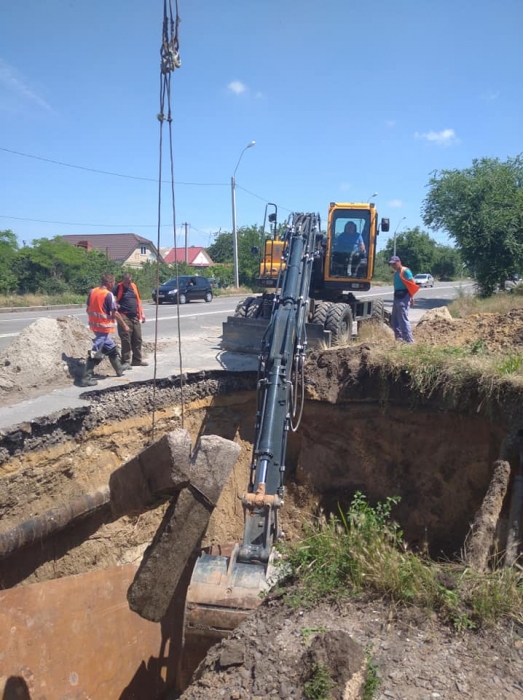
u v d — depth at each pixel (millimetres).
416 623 4059
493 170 29141
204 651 5012
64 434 6656
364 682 3436
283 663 3686
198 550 6020
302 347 7578
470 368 7406
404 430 8156
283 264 9133
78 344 8469
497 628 4020
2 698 5121
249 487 6066
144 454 4293
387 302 29781
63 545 6805
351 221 11625
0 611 5363
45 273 33406
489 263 27016
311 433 8852
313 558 4723
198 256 63906
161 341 11836
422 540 7996
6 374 7227
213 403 8695
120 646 6398
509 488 6559
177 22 5020
